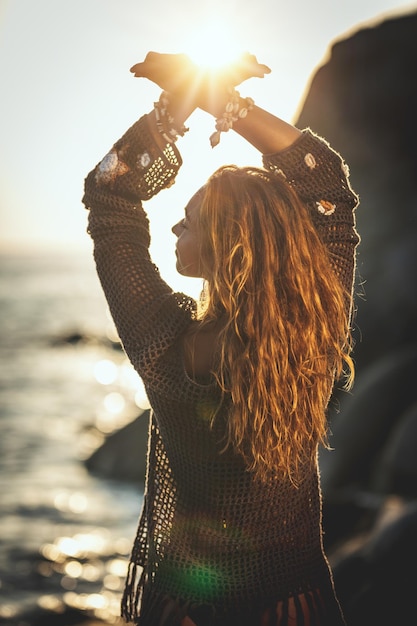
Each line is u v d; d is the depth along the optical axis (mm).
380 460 10461
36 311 79188
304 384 1752
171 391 1739
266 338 1701
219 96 1787
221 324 1752
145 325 1751
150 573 1858
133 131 1819
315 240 1767
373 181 13812
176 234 1905
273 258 1711
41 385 34875
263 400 1714
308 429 1798
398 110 13258
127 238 1803
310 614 1835
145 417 17609
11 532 12555
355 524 8125
